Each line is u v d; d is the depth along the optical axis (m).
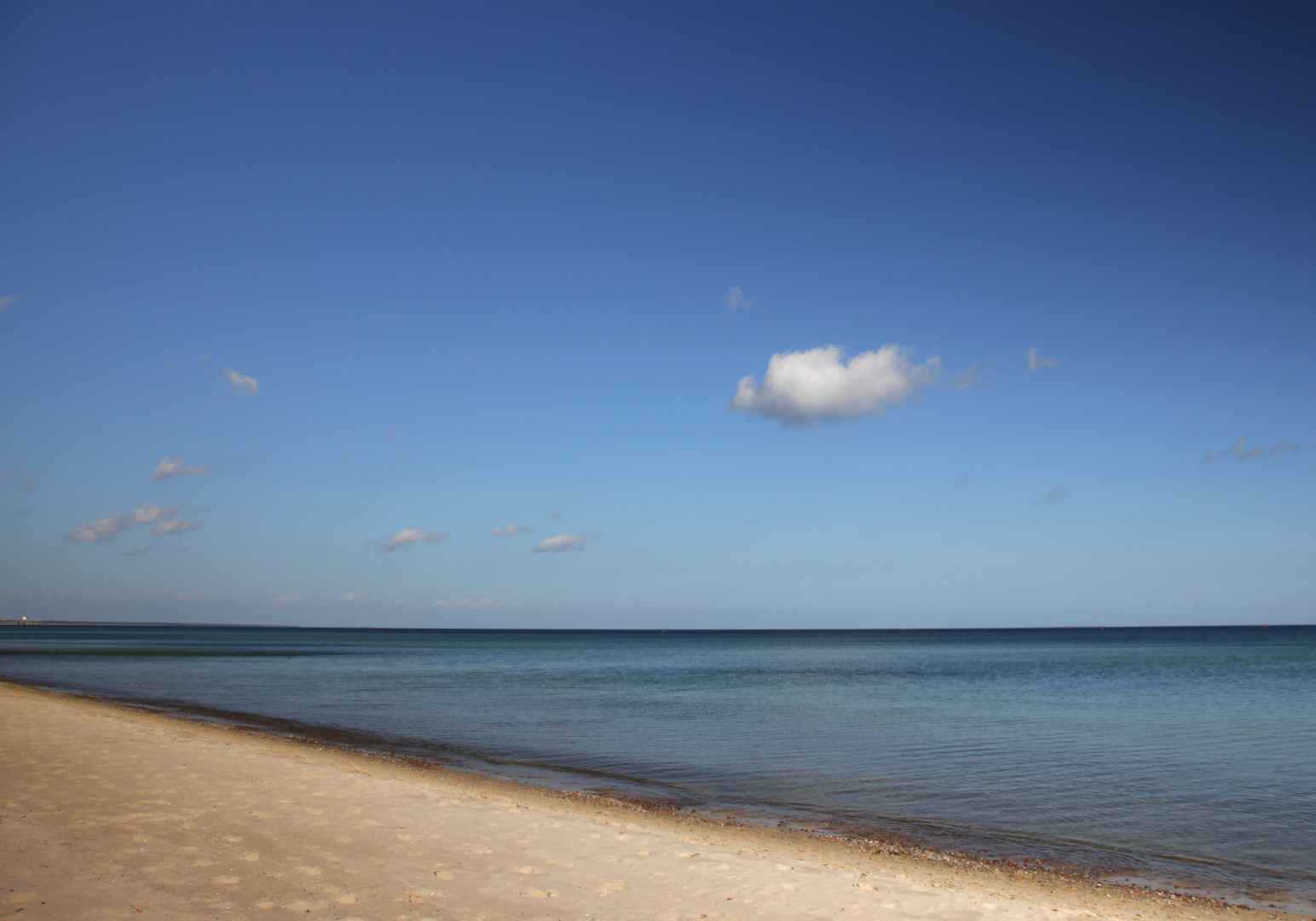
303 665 76.75
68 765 16.50
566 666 82.25
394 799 15.07
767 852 13.82
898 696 46.03
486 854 11.82
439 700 42.81
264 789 15.24
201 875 9.95
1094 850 15.26
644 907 9.91
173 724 27.55
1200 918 11.56
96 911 8.53
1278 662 83.06
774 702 42.44
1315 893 12.92
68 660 76.19
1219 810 18.39
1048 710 38.19
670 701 42.84
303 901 9.23
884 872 12.87
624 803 18.00
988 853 14.91
